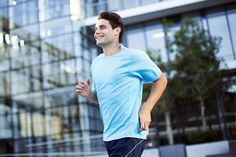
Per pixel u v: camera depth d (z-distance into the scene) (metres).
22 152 13.37
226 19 11.85
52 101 13.45
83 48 12.09
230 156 7.24
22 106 13.91
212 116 11.33
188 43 10.73
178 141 11.60
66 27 11.12
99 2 11.38
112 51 1.68
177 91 10.64
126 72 1.59
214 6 12.14
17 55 12.24
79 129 12.85
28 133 13.62
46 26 10.17
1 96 13.26
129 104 1.56
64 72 12.99
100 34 1.67
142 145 1.57
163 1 12.32
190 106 11.70
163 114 11.71
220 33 11.77
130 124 1.54
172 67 10.83
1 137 13.75
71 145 12.27
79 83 1.84
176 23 12.69
